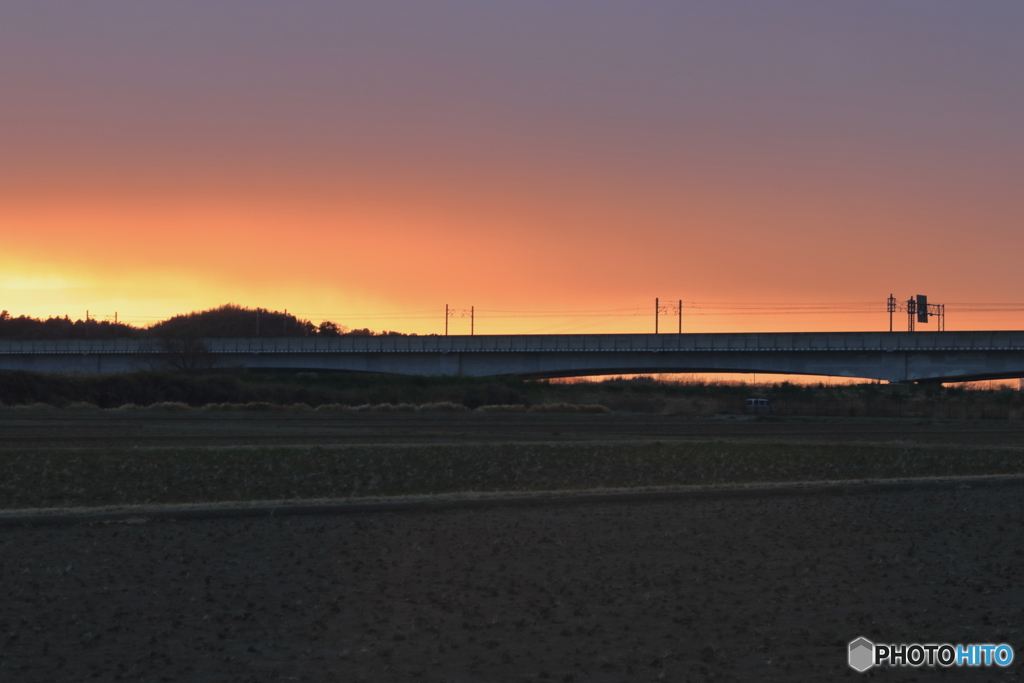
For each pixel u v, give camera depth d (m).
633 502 22.98
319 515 20.39
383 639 11.13
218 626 11.62
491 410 72.69
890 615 12.51
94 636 11.09
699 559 15.91
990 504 23.39
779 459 34.75
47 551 16.02
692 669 10.15
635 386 103.06
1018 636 11.60
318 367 109.12
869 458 35.62
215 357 110.50
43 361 118.94
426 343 104.38
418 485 27.53
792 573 14.92
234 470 27.98
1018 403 84.25
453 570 14.85
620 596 13.27
